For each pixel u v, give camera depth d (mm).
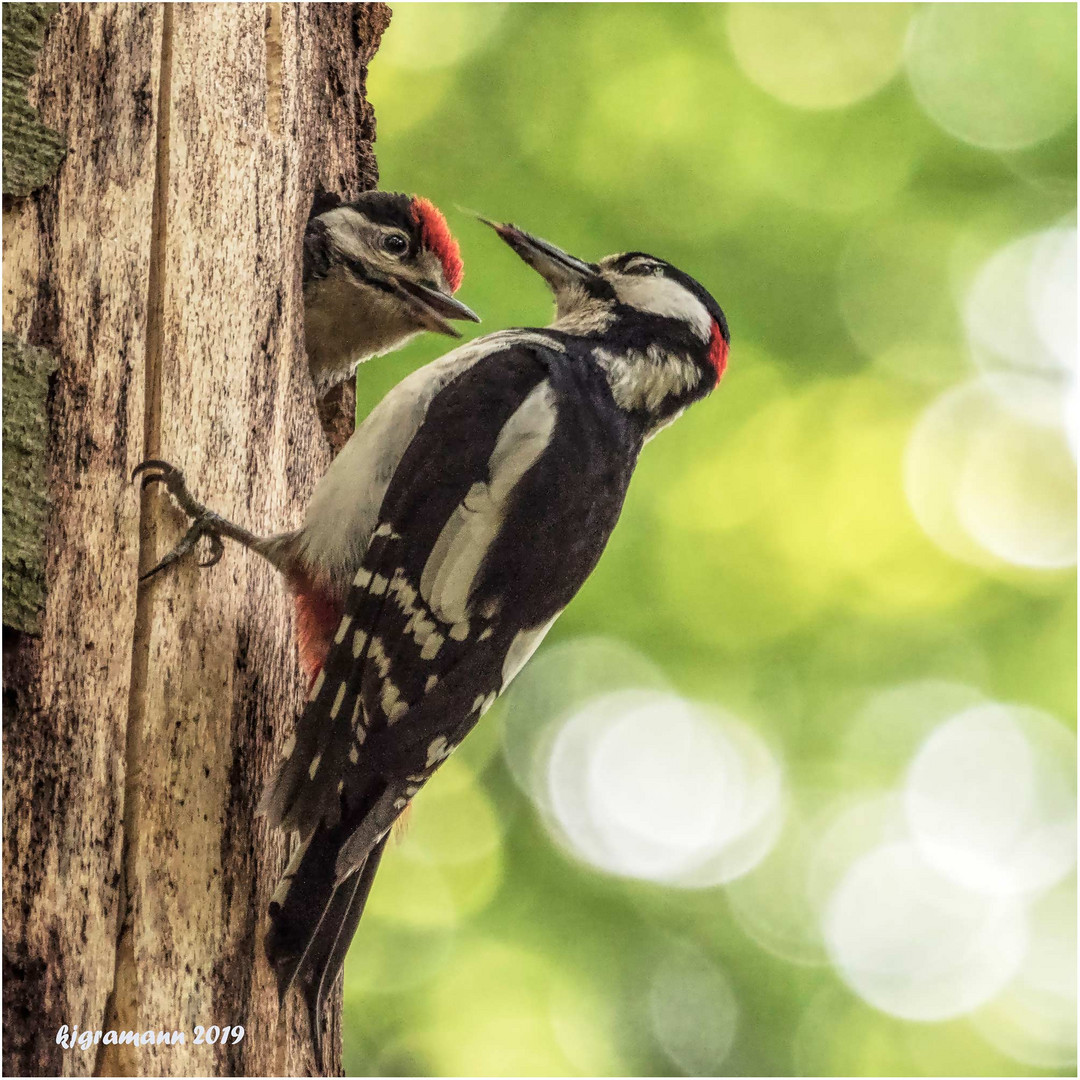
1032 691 12273
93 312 6348
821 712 12133
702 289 8414
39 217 6285
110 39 6605
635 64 12766
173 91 6832
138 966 5871
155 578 6312
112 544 6199
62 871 5758
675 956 11445
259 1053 6387
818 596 12234
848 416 12469
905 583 12359
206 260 6859
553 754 11930
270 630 6895
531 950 11406
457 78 12594
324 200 8727
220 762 6441
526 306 11617
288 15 7789
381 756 6379
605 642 12055
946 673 12281
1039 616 12281
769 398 12406
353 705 6352
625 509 12219
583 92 12594
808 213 12594
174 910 6078
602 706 12008
